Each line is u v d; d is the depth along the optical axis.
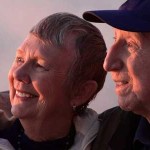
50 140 1.76
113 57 1.49
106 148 1.68
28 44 1.67
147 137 1.53
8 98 1.84
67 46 1.67
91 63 1.73
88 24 1.72
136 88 1.46
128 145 1.64
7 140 1.73
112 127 1.72
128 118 1.69
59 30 1.66
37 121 1.71
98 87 1.80
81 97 1.77
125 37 1.48
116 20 1.45
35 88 1.66
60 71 1.68
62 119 1.75
